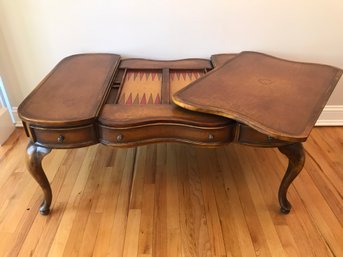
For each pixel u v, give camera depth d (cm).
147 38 193
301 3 181
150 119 122
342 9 183
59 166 189
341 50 198
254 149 207
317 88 135
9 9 179
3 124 209
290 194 168
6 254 135
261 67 159
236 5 182
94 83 149
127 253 136
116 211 157
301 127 107
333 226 150
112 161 194
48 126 120
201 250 138
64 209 158
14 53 196
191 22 188
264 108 118
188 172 186
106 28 189
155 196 167
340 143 212
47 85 146
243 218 154
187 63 187
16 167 187
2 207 159
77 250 137
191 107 120
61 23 186
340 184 175
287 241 142
